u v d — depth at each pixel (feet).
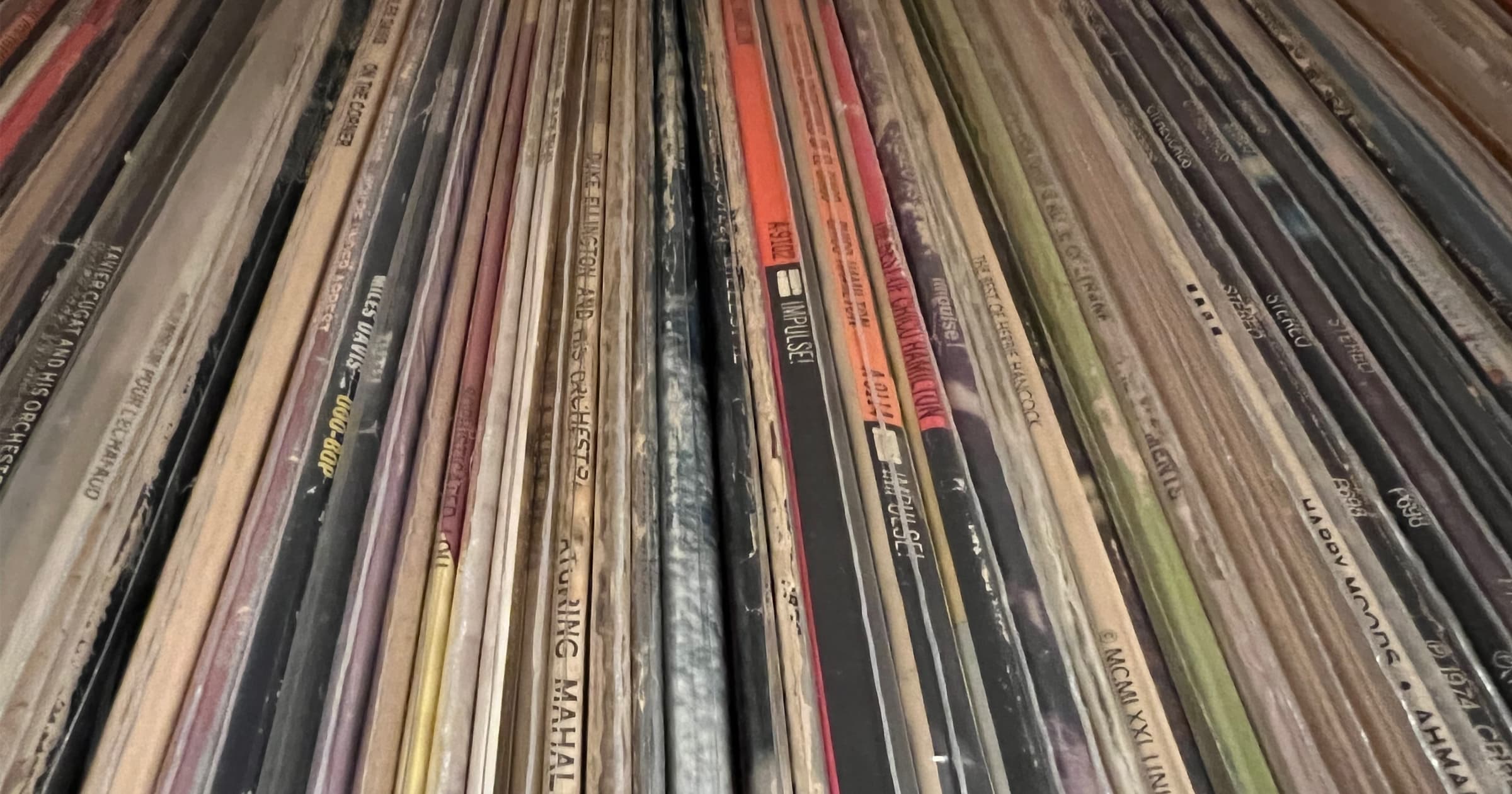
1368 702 1.32
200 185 1.84
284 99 2.05
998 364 1.74
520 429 1.55
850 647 1.35
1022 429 1.65
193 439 1.54
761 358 1.70
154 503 1.45
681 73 2.33
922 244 1.91
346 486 1.47
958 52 2.39
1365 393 1.67
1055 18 2.42
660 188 2.02
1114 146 2.08
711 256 1.90
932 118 2.20
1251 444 1.59
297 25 2.20
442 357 1.66
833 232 1.94
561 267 1.85
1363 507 1.53
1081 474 1.63
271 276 1.80
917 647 1.36
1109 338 1.77
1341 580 1.44
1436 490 1.54
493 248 1.87
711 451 1.61
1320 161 2.04
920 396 1.66
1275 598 1.43
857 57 2.34
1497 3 2.10
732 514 1.50
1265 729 1.33
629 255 1.86
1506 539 1.50
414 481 1.50
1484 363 1.71
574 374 1.66
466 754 1.22
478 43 2.26
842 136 2.17
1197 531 1.51
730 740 1.29
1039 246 1.95
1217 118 2.13
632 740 1.25
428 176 1.95
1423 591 1.43
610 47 2.39
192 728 1.21
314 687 1.28
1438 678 1.34
